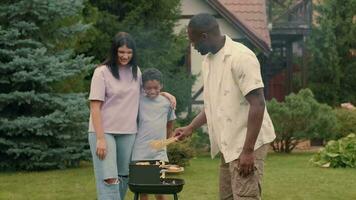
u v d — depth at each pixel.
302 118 14.54
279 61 20.48
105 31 14.45
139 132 6.11
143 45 14.62
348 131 15.97
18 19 11.41
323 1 22.08
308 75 21.56
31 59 11.05
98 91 5.76
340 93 21.52
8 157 11.23
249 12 18.30
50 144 11.42
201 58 16.73
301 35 18.97
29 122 10.92
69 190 8.66
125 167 6.00
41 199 7.95
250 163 4.51
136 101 5.97
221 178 5.01
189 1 17.00
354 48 21.69
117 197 5.80
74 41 12.42
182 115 15.45
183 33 15.10
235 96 4.61
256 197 4.62
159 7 14.70
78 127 11.45
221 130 4.69
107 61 5.90
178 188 5.26
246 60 4.50
